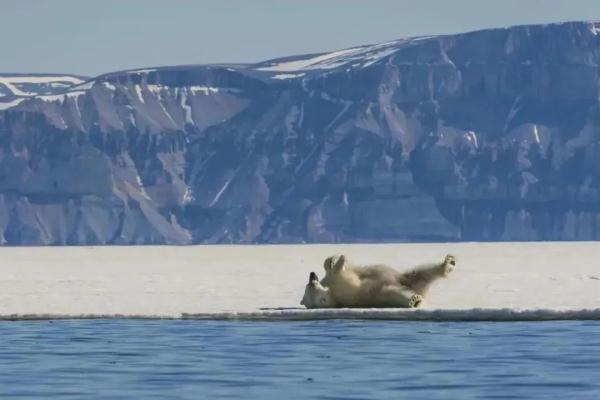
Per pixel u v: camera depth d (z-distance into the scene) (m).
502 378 70.88
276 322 104.31
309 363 77.94
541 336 92.31
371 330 96.88
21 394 65.88
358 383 69.31
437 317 104.62
